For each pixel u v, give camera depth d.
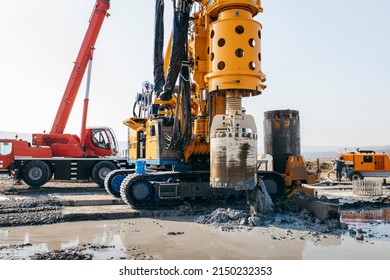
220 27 9.60
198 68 10.91
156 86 11.34
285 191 11.85
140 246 7.21
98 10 19.62
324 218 9.38
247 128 9.40
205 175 11.53
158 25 11.29
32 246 7.22
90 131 19.56
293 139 12.31
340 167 23.66
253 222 9.03
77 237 7.94
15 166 17.09
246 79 9.40
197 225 9.15
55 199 12.44
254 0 9.87
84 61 19.70
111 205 12.02
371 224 9.40
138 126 13.87
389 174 23.23
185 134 10.74
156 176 11.20
